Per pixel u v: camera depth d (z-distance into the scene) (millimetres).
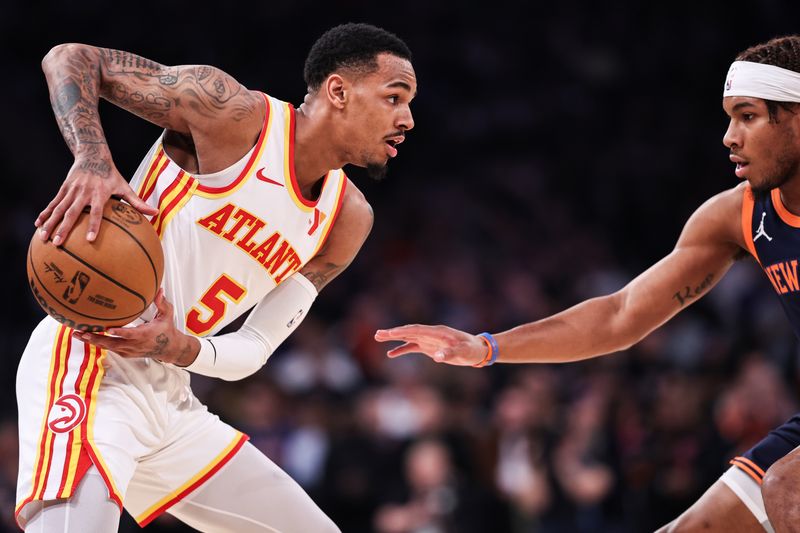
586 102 25250
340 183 6055
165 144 5703
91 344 5359
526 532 11664
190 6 23359
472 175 24422
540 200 23812
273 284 6000
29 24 22656
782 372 13625
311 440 12547
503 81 25469
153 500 5984
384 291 19312
